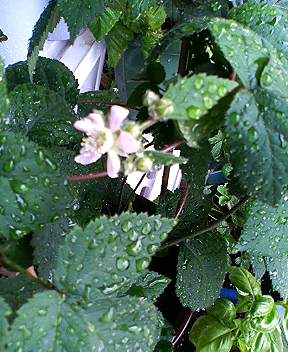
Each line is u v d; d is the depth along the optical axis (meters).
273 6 0.27
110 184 0.37
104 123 0.22
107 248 0.22
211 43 0.27
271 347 0.43
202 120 0.22
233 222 0.43
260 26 0.25
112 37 0.50
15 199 0.22
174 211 0.36
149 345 0.23
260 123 0.21
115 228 0.22
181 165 0.30
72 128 0.28
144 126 0.22
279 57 0.24
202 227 0.36
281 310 0.47
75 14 0.29
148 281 0.31
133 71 0.50
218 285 0.36
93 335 0.21
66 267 0.21
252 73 0.22
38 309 0.20
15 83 0.32
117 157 0.22
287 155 0.21
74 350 0.20
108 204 0.37
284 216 0.27
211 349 0.41
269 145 0.21
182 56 0.29
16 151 0.22
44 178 0.22
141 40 0.49
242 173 0.21
